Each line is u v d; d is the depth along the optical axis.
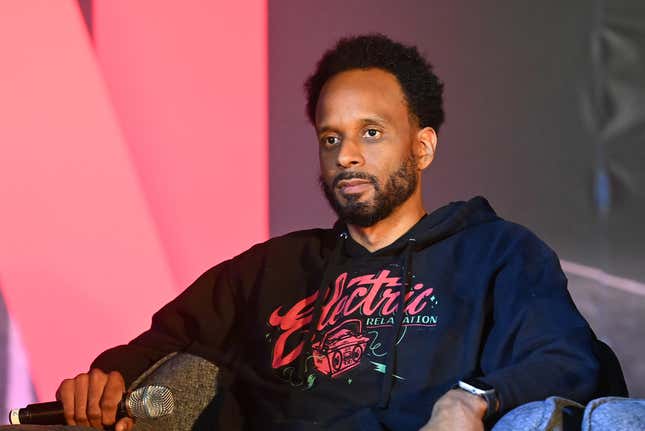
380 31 9.87
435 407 2.77
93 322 8.97
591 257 10.03
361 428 3.25
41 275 8.95
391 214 3.65
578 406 2.55
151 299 9.12
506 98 10.10
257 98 9.52
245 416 3.58
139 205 9.20
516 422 2.51
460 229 3.55
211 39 9.45
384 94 3.62
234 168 9.46
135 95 9.27
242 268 3.87
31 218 9.02
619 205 10.03
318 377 3.42
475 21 10.05
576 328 3.06
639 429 2.34
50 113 9.09
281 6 9.57
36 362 8.78
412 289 3.46
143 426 3.35
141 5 9.29
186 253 9.29
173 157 9.33
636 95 10.01
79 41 9.16
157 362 3.61
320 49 9.66
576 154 10.12
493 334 3.23
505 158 10.12
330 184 3.64
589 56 10.09
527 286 3.23
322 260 3.74
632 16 9.99
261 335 3.65
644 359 8.77
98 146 9.14
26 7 9.09
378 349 3.37
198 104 9.40
